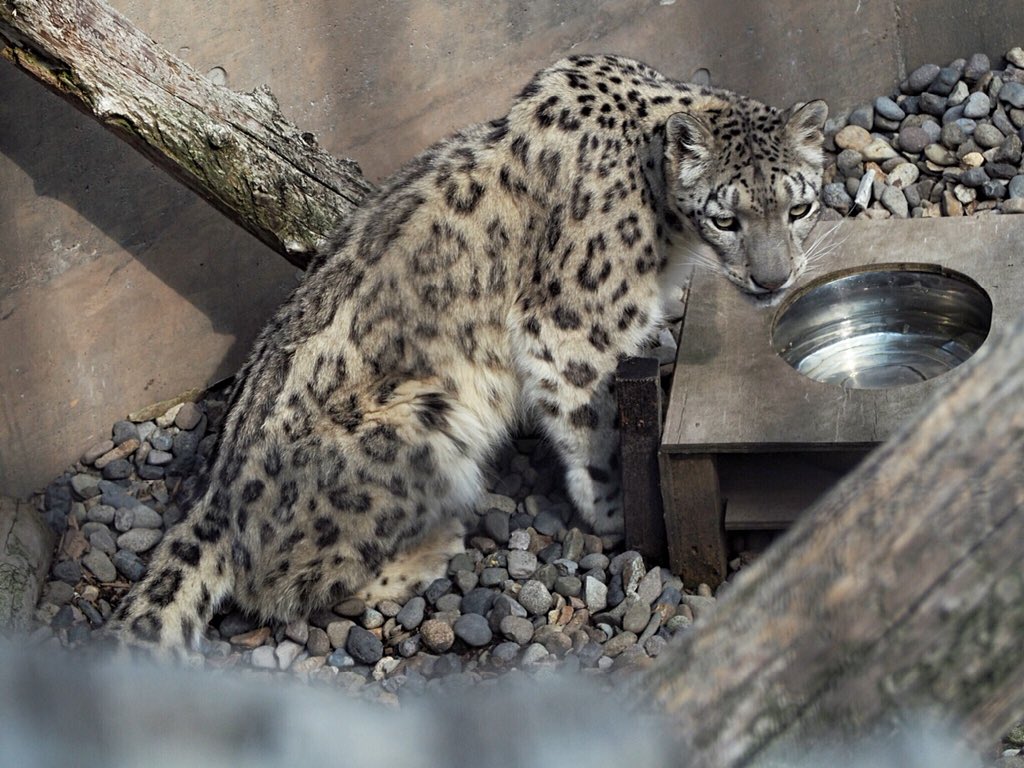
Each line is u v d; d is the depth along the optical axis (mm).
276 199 8547
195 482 8305
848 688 2928
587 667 7266
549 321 8195
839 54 11273
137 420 9555
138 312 9266
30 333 8805
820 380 8359
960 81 11430
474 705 2748
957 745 2961
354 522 7840
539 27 9930
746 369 7695
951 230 8539
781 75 11062
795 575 2926
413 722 2691
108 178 8766
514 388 8531
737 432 7199
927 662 2883
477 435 8320
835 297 8602
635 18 10266
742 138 7801
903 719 2936
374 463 7824
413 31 9539
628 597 7750
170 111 8148
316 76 9391
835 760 2988
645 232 8172
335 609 8016
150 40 8219
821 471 7855
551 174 8117
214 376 9828
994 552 2783
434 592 8078
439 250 8125
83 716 2525
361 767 2602
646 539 7949
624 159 8133
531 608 7758
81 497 9078
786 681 2957
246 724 2580
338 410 7863
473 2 9625
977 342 8234
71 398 9172
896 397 7246
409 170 8430
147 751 2521
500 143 8227
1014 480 2762
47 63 7801
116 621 7422
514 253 8250
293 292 8242
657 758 2875
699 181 7855
